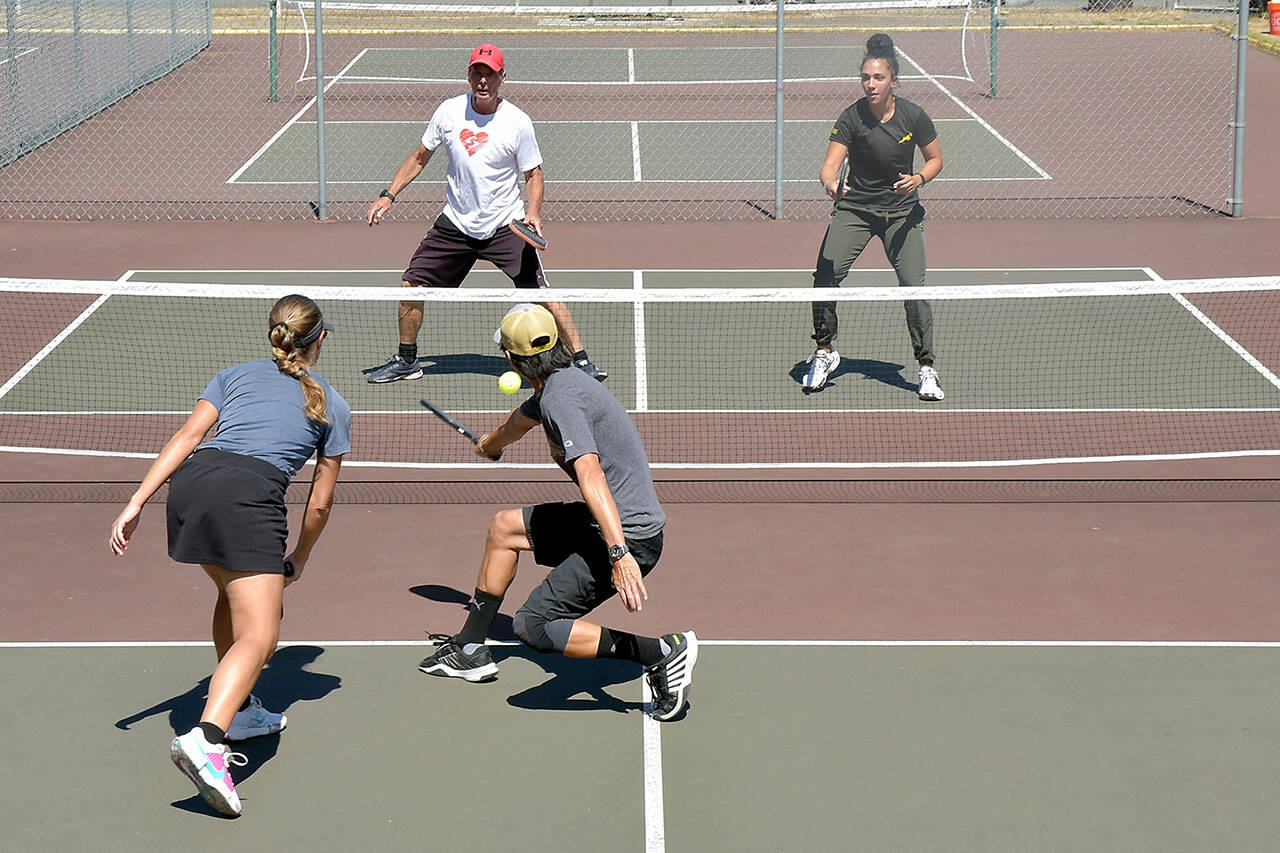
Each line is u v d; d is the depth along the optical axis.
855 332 11.88
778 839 4.95
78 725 5.72
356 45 31.94
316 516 5.53
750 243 15.25
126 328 11.91
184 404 10.07
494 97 10.09
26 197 17.52
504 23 35.06
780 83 16.20
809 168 19.52
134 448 9.21
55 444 9.27
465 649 6.11
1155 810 5.11
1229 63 28.00
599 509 5.38
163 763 5.45
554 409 5.53
